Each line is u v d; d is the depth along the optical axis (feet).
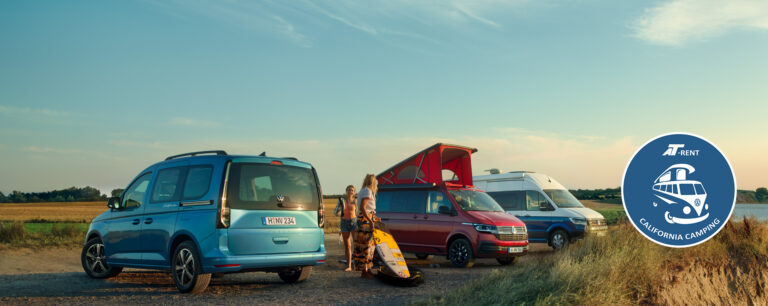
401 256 29.55
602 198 224.53
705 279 27.76
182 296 24.71
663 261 30.01
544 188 55.88
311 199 27.68
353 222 34.09
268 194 26.03
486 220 38.65
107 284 28.35
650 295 24.32
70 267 36.65
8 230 51.52
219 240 24.14
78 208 220.02
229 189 24.80
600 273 24.29
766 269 30.73
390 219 43.80
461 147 45.78
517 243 39.09
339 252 49.47
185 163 27.09
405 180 46.26
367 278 31.30
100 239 31.04
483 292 23.66
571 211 52.70
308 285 28.60
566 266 24.79
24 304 22.57
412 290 27.32
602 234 36.29
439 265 40.29
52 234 55.26
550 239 53.47
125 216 29.09
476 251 38.29
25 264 37.06
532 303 21.18
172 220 26.14
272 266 25.48
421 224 41.73
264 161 26.40
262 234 25.25
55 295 24.80
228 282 29.40
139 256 27.84
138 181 29.78
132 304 22.75
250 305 22.84
